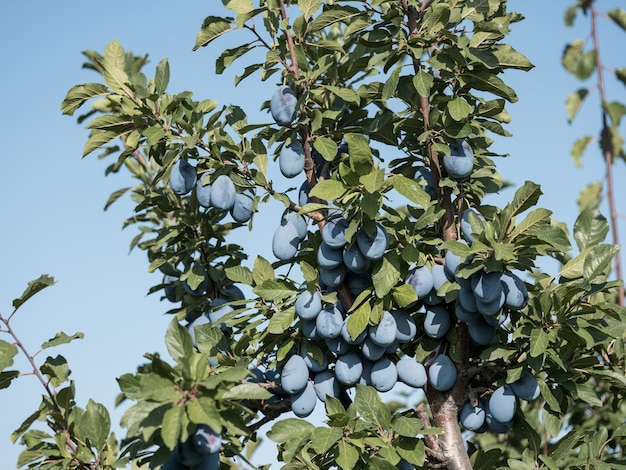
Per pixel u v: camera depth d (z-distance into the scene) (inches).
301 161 113.7
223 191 113.7
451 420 112.9
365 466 108.1
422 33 112.2
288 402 112.5
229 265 118.7
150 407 102.7
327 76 117.6
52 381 111.3
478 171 113.8
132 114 114.4
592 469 112.5
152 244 129.3
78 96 115.2
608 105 109.5
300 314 110.0
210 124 114.4
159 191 122.8
